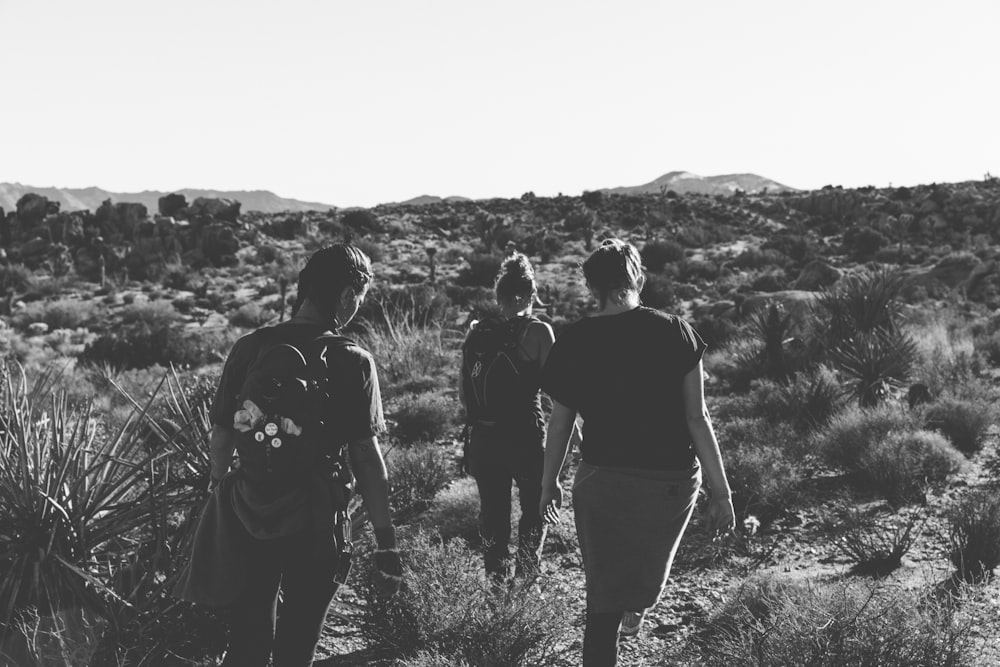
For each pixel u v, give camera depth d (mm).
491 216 65438
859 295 12258
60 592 3559
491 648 3516
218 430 2691
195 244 48719
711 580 4695
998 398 9891
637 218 62875
